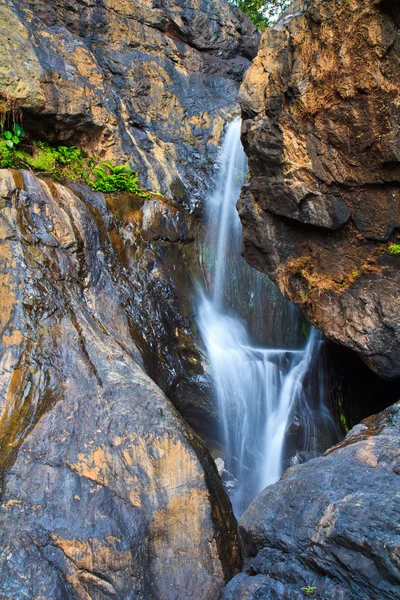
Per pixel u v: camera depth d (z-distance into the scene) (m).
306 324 8.64
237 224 10.15
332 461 4.31
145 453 4.89
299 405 7.88
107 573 4.24
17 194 6.24
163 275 8.00
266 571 4.03
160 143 10.39
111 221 7.88
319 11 5.13
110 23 10.55
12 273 5.69
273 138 5.73
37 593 4.00
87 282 6.57
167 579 4.44
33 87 8.09
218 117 11.25
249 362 8.05
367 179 5.23
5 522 4.28
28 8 9.31
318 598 3.55
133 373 5.63
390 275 5.36
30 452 4.68
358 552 3.47
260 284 9.13
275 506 4.20
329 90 5.21
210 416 7.36
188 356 7.57
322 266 5.90
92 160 9.09
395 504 3.57
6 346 5.32
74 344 5.59
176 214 9.02
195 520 4.77
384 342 5.43
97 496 4.54
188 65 11.73
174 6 11.53
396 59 4.74
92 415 5.02
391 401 7.22
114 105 9.64
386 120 4.89
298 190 5.62
